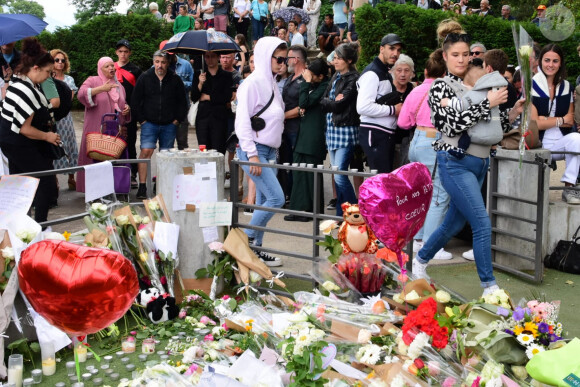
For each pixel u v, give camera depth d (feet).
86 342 13.93
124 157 27.45
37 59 19.17
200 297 16.10
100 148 24.25
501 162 19.71
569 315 16.29
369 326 12.67
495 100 14.97
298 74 24.97
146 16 50.03
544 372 9.52
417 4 43.11
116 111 26.81
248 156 18.20
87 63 51.57
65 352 13.93
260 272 16.70
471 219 15.87
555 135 22.31
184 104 26.86
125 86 28.73
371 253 14.97
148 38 49.96
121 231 16.16
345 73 22.30
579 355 9.61
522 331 10.85
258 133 18.43
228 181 30.01
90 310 8.27
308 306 13.47
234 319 14.07
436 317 11.65
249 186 24.88
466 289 17.97
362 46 35.83
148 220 16.62
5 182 14.76
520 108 15.89
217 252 17.03
